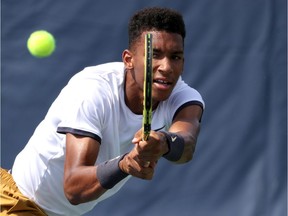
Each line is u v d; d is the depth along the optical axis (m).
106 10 23.61
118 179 10.58
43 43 17.94
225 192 22.98
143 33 11.70
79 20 23.56
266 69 23.33
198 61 23.48
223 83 23.38
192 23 23.62
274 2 23.52
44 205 13.28
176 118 12.51
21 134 23.30
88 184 10.77
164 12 11.62
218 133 23.20
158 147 10.08
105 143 12.23
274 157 23.02
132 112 12.34
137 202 22.95
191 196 22.98
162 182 23.02
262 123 23.19
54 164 12.76
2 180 13.38
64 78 23.42
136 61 11.94
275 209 22.83
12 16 23.44
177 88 12.86
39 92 23.38
